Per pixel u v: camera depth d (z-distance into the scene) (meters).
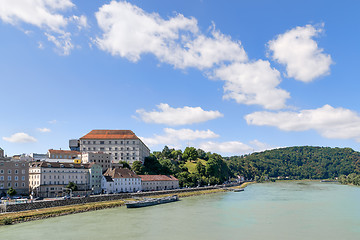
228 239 84.19
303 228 97.38
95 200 141.62
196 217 114.06
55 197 147.00
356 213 125.31
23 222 101.94
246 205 147.88
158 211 127.50
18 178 144.50
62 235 85.50
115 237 84.25
